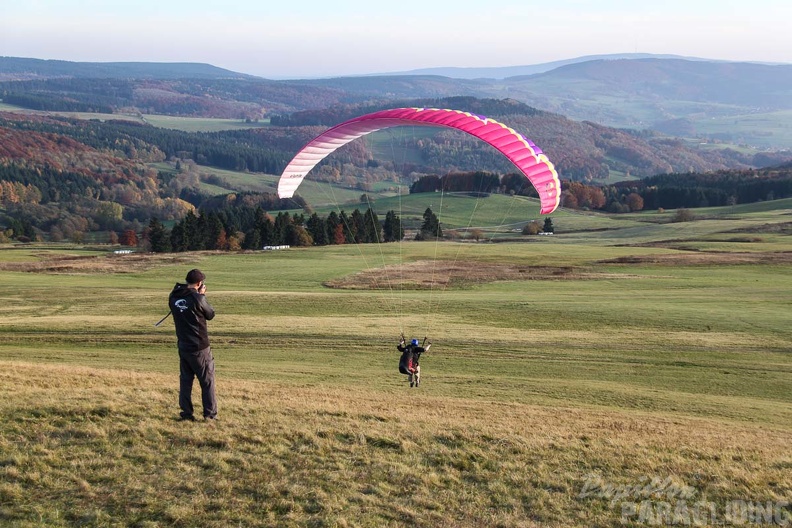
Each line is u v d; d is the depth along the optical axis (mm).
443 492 8391
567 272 61781
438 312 40562
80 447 8992
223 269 66062
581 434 12422
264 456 9062
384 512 7699
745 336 33906
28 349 27859
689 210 127750
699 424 17906
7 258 72188
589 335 33969
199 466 8586
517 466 9516
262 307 41750
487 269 63906
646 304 43219
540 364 28047
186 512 7273
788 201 134375
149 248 93438
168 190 187000
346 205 147625
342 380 23562
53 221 133375
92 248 96625
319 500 7824
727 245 82500
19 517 7004
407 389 22391
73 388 13211
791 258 68250
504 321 37781
